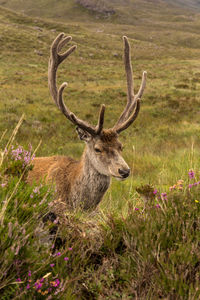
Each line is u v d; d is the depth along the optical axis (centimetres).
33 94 3109
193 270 272
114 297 276
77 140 1728
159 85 3941
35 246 266
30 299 229
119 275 303
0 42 7700
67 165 555
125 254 321
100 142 502
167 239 313
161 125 2227
